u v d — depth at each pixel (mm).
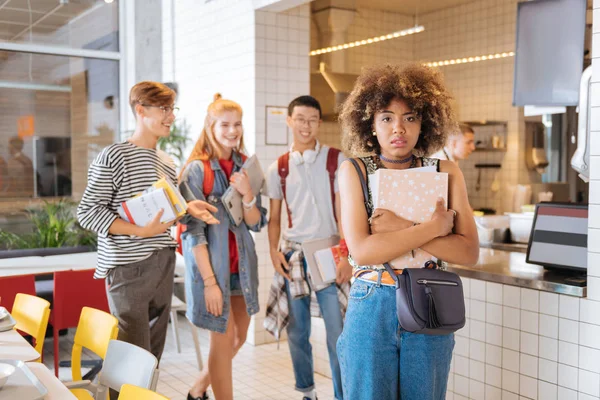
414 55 8234
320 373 4535
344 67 7473
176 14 6559
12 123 6297
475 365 3475
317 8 6949
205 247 3346
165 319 3363
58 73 6512
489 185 7512
